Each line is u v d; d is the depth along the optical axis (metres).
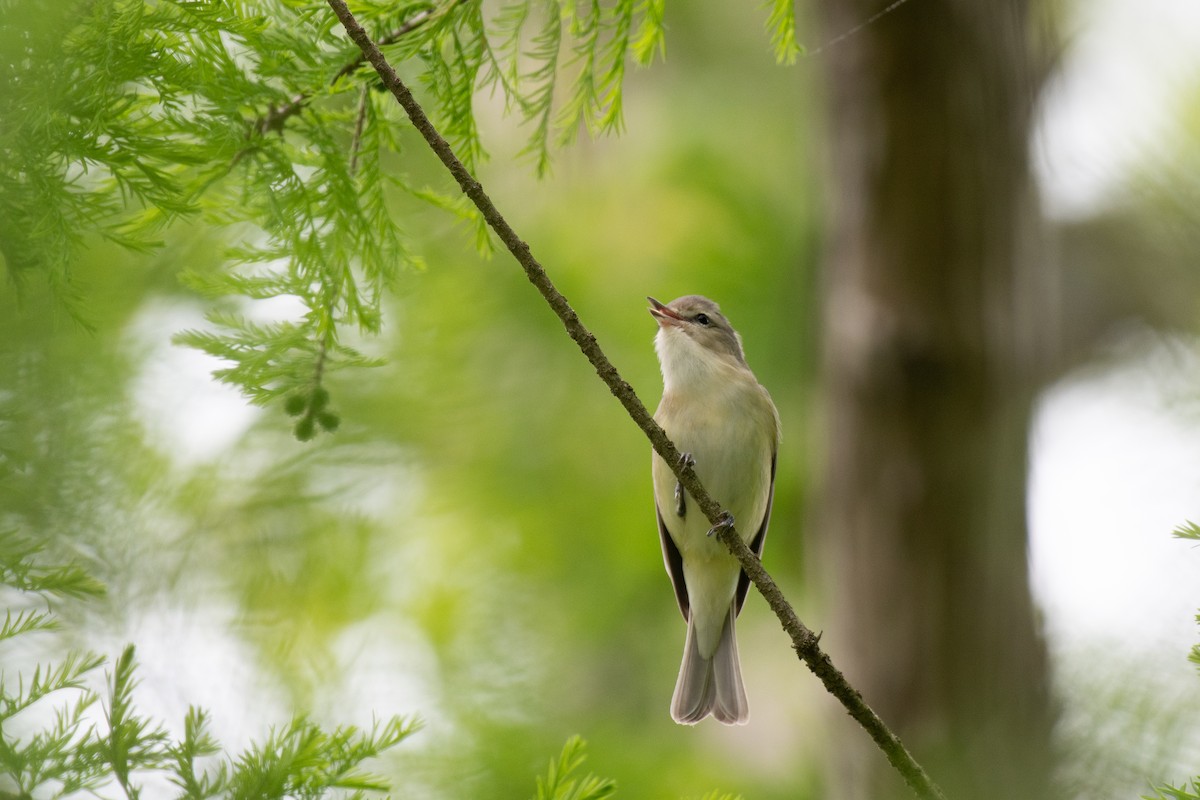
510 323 14.30
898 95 10.87
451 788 10.54
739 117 15.27
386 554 12.76
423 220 13.07
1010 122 10.91
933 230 10.80
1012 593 10.83
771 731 14.06
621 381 7.01
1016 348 11.03
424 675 12.00
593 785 5.62
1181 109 12.27
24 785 5.21
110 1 5.99
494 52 8.47
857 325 11.06
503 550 13.99
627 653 14.04
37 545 6.29
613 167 15.05
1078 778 7.74
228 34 6.58
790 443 14.30
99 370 9.62
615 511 14.27
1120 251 14.03
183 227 10.41
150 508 10.52
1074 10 12.55
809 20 13.79
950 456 10.74
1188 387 10.58
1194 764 7.53
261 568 11.79
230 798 5.39
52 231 6.30
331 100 7.95
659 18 7.27
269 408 11.91
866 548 10.98
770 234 14.61
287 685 10.95
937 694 10.46
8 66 5.95
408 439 13.16
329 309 7.35
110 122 6.27
